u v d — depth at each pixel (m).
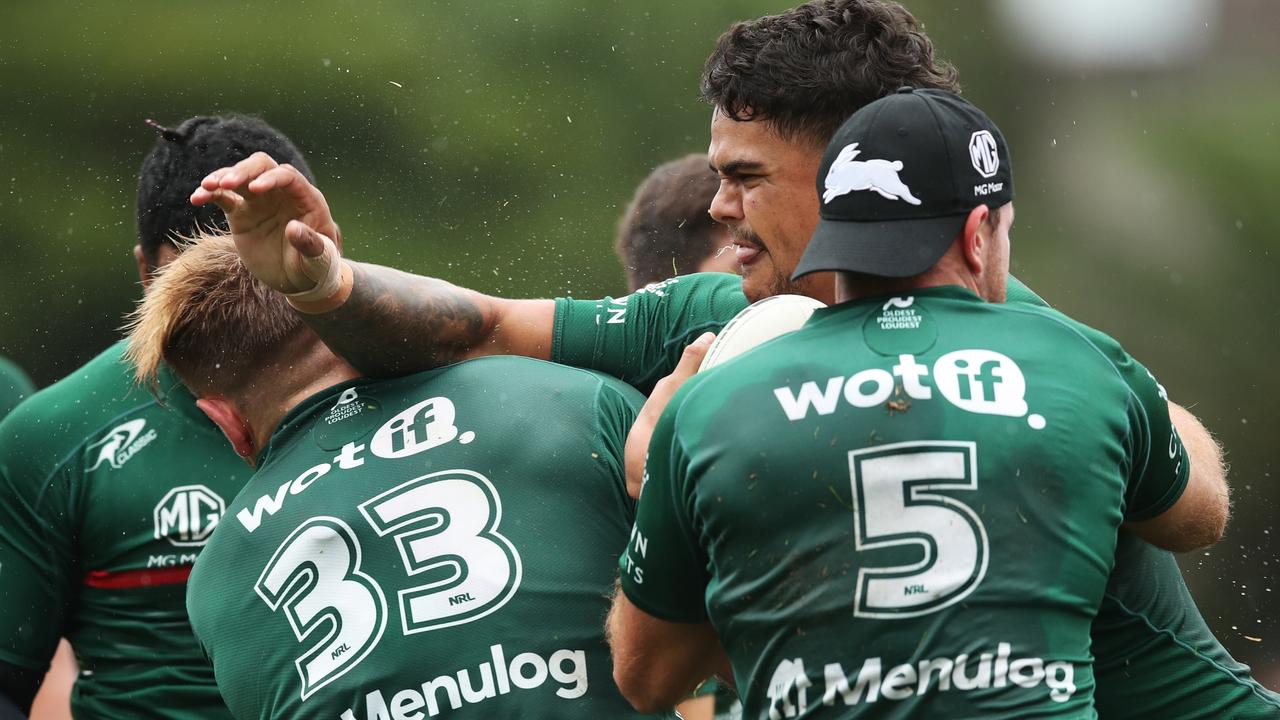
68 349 45.59
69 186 47.31
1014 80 54.97
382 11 47.84
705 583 8.05
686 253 15.77
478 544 8.97
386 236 46.41
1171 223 53.19
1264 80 56.62
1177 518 8.48
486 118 46.75
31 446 11.30
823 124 9.41
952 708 7.07
